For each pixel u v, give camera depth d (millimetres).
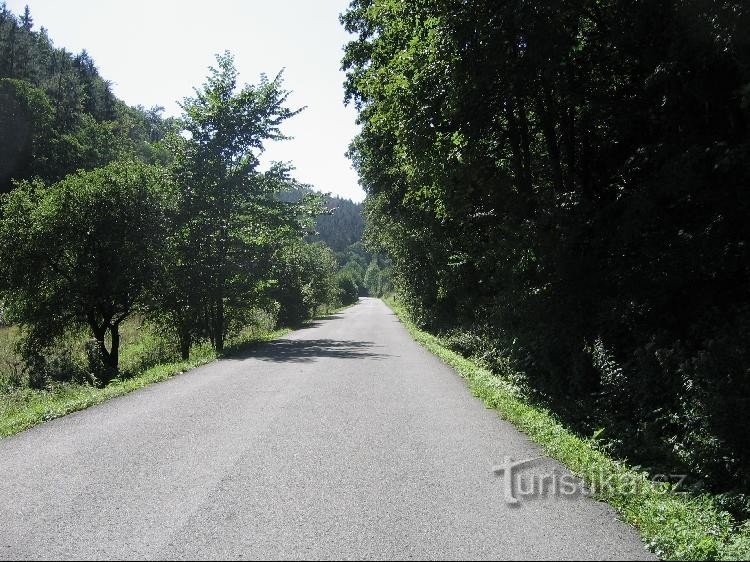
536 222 12219
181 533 4180
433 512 4578
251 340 23281
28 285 19688
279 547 3945
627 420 8711
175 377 12508
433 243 23203
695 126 9516
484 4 11258
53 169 53188
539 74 12156
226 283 21422
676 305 9445
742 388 6820
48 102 57094
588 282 11188
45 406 9164
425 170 14922
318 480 5375
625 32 10484
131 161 22109
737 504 5691
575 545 3992
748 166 7859
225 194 21141
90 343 20219
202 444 6695
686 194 9141
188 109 21156
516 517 4484
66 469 5754
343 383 11469
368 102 21656
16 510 4641
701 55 8602
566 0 10828
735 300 8617
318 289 50688
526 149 14727
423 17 13055
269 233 22812
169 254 20656
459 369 13461
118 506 4719
